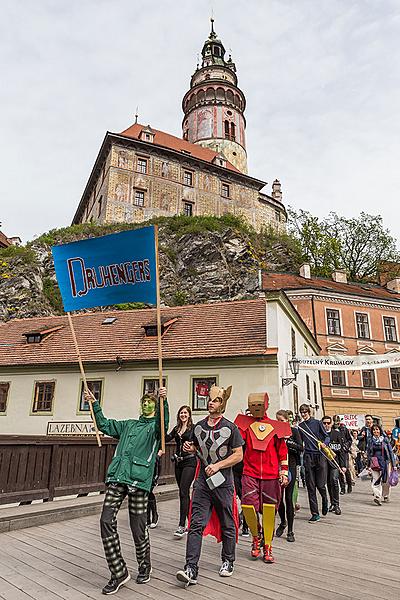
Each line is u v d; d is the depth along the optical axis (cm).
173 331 2069
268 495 540
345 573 478
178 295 4203
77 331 2297
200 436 485
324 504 855
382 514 886
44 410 1962
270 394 1661
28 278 4016
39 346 2202
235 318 2052
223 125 6406
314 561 528
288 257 5041
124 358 1903
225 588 426
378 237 5009
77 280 580
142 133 5169
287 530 689
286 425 571
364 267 5012
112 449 1064
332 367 1916
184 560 534
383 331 3431
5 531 681
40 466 855
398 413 3281
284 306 1889
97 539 633
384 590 423
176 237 4606
